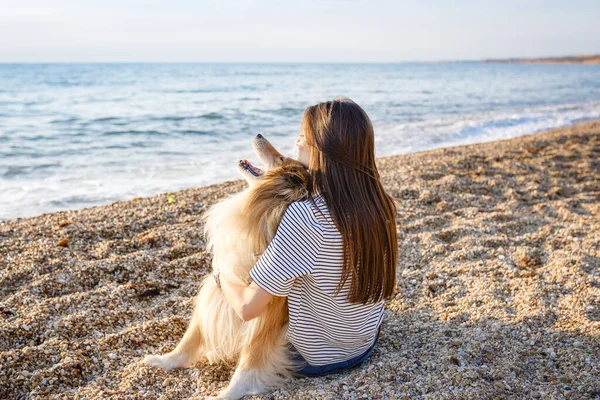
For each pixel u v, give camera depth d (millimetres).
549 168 7953
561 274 4020
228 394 2479
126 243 4555
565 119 18734
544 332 3162
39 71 92500
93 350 2979
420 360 2863
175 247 4484
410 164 8250
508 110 23094
